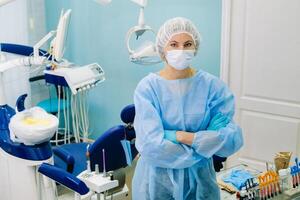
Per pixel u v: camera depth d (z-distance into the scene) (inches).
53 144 151.9
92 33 160.1
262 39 122.6
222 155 71.7
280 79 122.4
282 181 84.2
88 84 121.3
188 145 68.6
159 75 73.4
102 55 160.1
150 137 67.7
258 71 125.7
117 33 153.7
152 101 71.1
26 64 94.0
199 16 132.9
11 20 134.2
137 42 148.4
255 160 134.0
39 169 70.2
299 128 122.8
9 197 88.0
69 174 67.4
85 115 162.9
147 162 71.9
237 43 127.2
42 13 160.7
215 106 72.4
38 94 160.9
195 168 71.5
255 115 130.3
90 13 158.1
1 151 84.8
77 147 117.5
